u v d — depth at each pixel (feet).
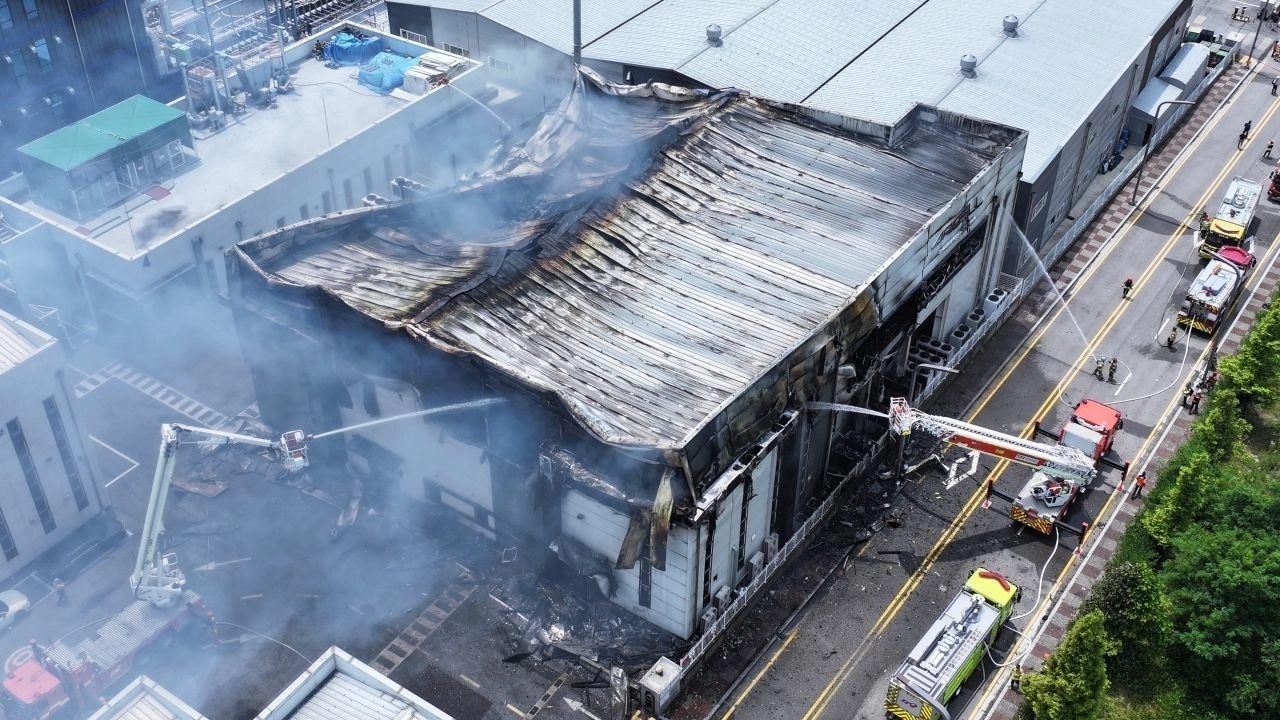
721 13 347.15
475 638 215.72
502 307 221.46
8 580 225.15
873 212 254.27
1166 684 208.03
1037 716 189.67
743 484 203.82
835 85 318.45
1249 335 271.90
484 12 350.23
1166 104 360.48
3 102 325.62
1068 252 323.78
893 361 259.80
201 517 240.53
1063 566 232.94
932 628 206.28
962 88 315.78
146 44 353.72
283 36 364.79
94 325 288.51
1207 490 226.99
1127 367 284.61
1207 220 331.36
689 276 235.20
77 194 277.03
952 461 256.73
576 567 213.87
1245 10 438.40
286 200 293.64
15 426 213.87
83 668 199.00
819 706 206.80
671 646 211.20
